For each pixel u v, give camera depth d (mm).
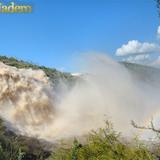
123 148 8578
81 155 8836
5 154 12555
